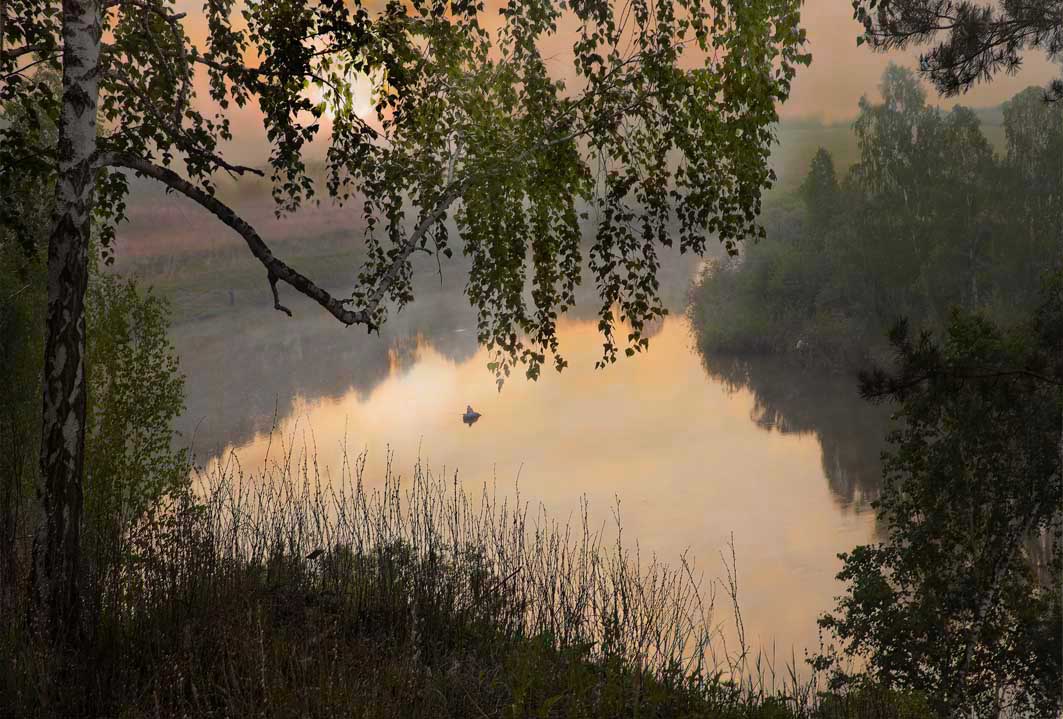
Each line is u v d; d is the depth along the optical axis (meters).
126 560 4.81
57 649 4.00
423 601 5.03
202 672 3.95
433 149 8.02
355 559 5.41
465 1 7.30
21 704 3.46
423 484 5.80
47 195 7.58
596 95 7.67
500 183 7.54
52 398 4.59
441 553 5.42
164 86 6.75
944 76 7.40
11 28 6.33
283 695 3.61
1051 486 15.95
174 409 11.04
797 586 37.69
